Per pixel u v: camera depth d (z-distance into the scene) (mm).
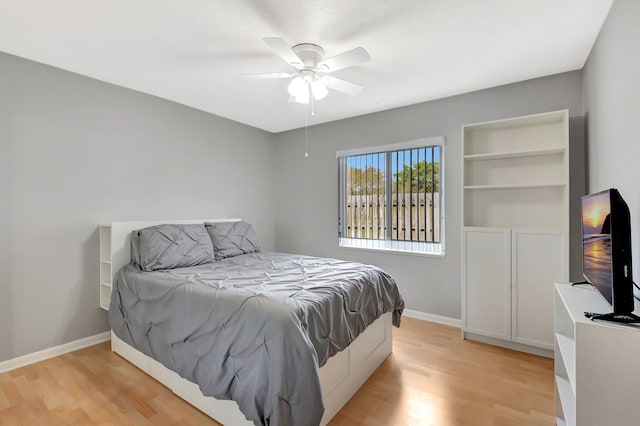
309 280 2090
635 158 1454
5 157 2260
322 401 1401
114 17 1823
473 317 2770
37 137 2406
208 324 1720
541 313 2477
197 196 3594
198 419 1721
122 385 2053
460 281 3127
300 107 3498
